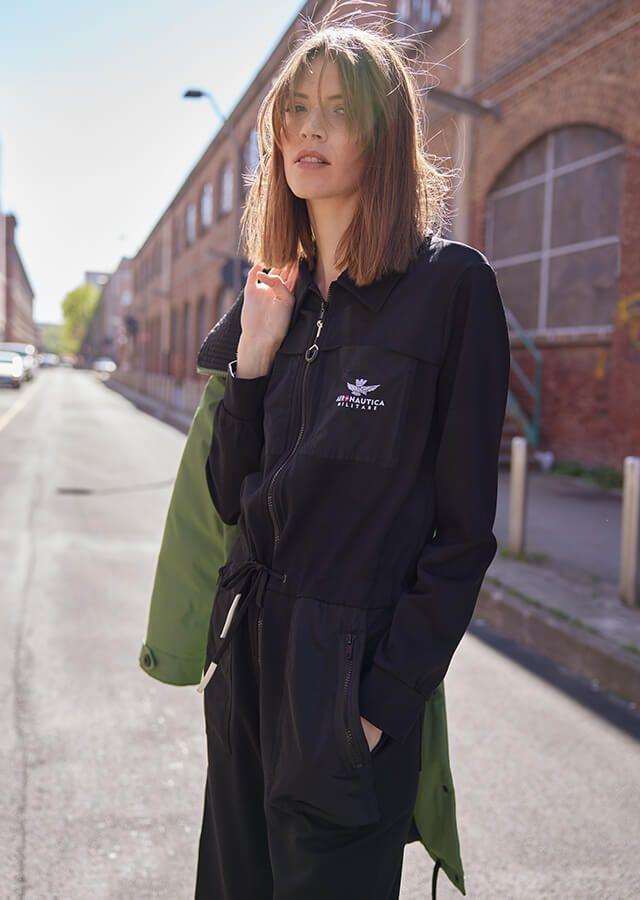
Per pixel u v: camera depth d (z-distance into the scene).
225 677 1.37
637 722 3.62
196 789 2.91
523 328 12.01
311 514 1.25
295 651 1.22
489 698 3.85
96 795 2.85
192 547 1.61
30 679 3.90
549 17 10.84
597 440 10.45
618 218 10.04
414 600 1.17
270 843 1.28
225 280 17.67
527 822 2.75
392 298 1.24
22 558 6.47
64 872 2.41
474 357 1.20
